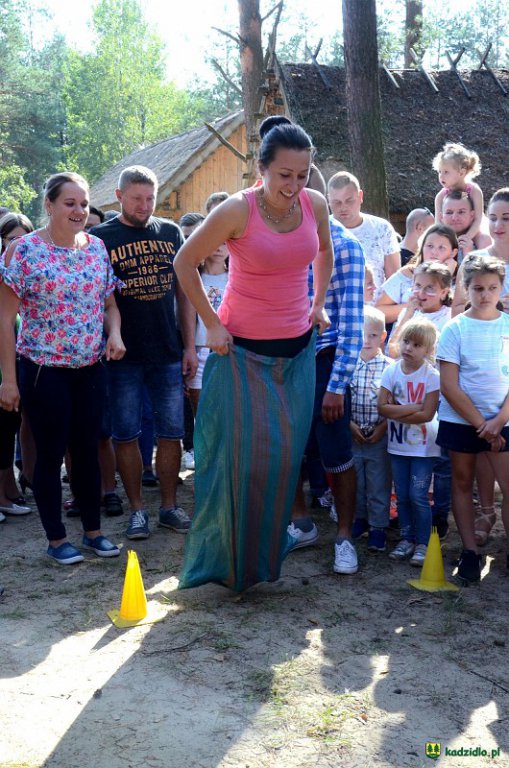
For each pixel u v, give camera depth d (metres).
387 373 4.75
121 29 49.22
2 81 41.62
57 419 4.43
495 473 4.48
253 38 13.13
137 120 49.22
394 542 4.99
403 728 2.97
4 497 5.58
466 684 3.29
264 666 3.42
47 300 4.34
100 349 4.58
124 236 4.93
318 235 3.99
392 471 4.75
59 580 4.38
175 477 5.22
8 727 2.98
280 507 3.99
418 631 3.76
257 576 4.09
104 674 3.36
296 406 3.96
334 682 3.29
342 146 11.55
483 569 4.53
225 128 19.02
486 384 4.36
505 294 4.89
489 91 13.52
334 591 4.23
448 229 5.62
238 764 2.76
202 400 3.97
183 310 5.36
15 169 37.41
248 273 3.78
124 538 5.05
